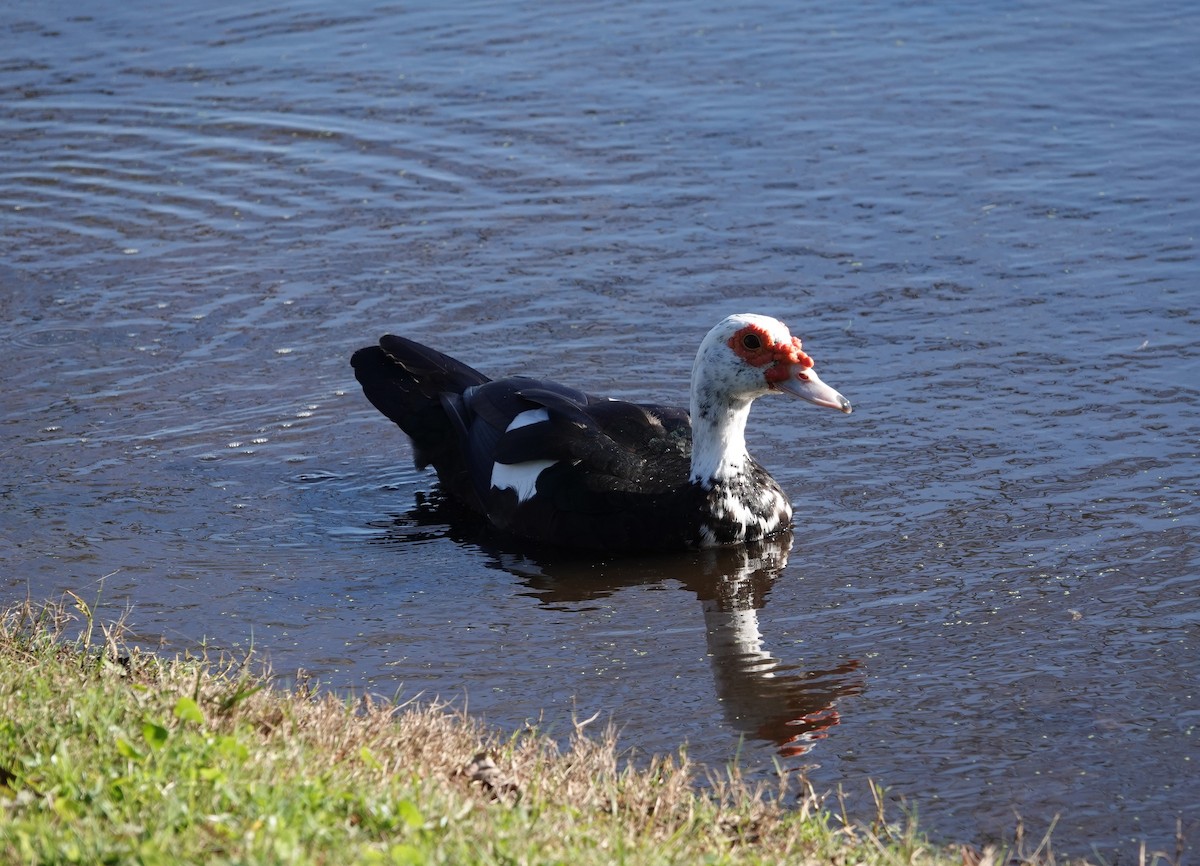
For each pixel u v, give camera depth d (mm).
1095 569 9078
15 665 7031
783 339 9828
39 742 5934
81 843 4941
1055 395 11344
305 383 12188
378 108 17828
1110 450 10531
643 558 9867
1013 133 16453
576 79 18438
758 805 6465
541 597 9250
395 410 11023
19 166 16562
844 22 20016
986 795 6852
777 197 15219
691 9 20781
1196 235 13984
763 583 9305
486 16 20812
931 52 18828
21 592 9023
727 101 17578
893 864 5922
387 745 6504
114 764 5762
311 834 5145
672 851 5699
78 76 19062
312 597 9156
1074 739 7316
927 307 12906
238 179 16172
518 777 6402
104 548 9711
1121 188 15031
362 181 16031
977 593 8898
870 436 11016
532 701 7816
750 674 8109
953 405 11336
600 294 13469
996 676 7961
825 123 16891
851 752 7270
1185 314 12500
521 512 10172
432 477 11109
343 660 8297
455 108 17734
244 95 18359
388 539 10133
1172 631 8344
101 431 11383
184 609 8906
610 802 6250
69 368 12383
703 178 15727
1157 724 7422
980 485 10234
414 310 13289
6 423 11461
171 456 11070
